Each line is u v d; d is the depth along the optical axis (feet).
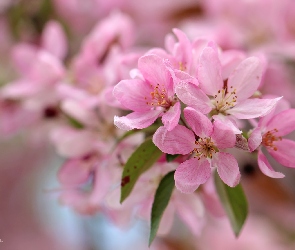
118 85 1.58
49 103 2.08
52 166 3.09
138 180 1.67
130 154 1.67
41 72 2.04
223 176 1.53
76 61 2.02
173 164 1.64
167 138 1.54
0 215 3.16
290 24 2.32
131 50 2.01
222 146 1.53
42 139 2.40
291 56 2.27
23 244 3.06
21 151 3.08
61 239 3.02
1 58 2.45
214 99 1.58
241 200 1.69
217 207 1.75
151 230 1.58
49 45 2.18
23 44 2.38
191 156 1.59
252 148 1.52
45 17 2.44
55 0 2.43
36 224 3.12
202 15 2.57
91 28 2.49
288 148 1.60
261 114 1.57
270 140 1.60
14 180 3.25
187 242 2.55
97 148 1.85
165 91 1.57
